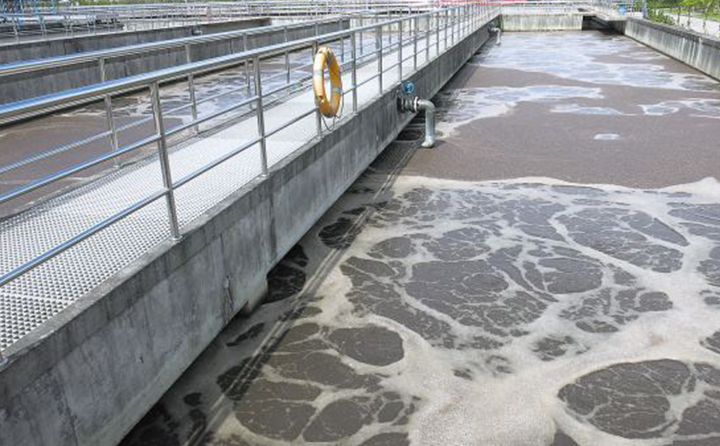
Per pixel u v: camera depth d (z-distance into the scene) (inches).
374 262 249.8
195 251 161.3
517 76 727.1
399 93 397.1
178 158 235.8
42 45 603.8
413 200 318.3
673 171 353.1
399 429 156.3
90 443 126.5
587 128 460.1
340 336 198.4
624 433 152.5
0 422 104.2
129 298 135.1
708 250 253.0
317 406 166.1
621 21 1306.6
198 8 1186.6
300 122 292.7
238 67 819.4
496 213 298.2
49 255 116.4
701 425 154.6
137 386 140.4
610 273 235.8
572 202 309.4
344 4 1221.1
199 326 166.7
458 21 762.8
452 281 232.7
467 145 420.2
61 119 501.7
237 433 157.3
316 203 255.9
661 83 658.8
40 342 111.4
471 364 181.9
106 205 187.3
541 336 195.2
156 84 144.3
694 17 1518.2
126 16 1154.7
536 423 156.6
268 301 219.1
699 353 184.2
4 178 327.9
